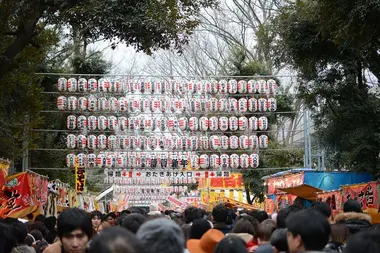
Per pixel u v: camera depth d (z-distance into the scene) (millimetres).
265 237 7785
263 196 35750
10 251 6738
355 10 14492
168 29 15719
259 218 11477
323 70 21984
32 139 22406
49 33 20250
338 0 15008
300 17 20453
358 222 8758
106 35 15953
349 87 21609
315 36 20062
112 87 27531
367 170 21469
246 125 28438
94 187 47938
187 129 28734
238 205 27641
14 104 20203
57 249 6488
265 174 34906
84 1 15648
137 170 31047
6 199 13938
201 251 6750
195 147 28625
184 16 16172
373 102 21469
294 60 21359
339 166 24516
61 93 27594
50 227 12438
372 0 14156
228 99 28281
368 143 20875
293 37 20719
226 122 28391
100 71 31688
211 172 31391
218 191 35875
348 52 20688
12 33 16531
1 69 16234
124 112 27938
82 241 6227
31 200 14492
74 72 31547
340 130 22156
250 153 31172
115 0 15406
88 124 27562
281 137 43969
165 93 27953
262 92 28281
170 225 4348
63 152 29703
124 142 28172
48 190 18922
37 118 21750
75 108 27203
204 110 28141
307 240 5195
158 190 41000
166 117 28391
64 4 15555
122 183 34688
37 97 20984
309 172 22312
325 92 21828
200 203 37281
